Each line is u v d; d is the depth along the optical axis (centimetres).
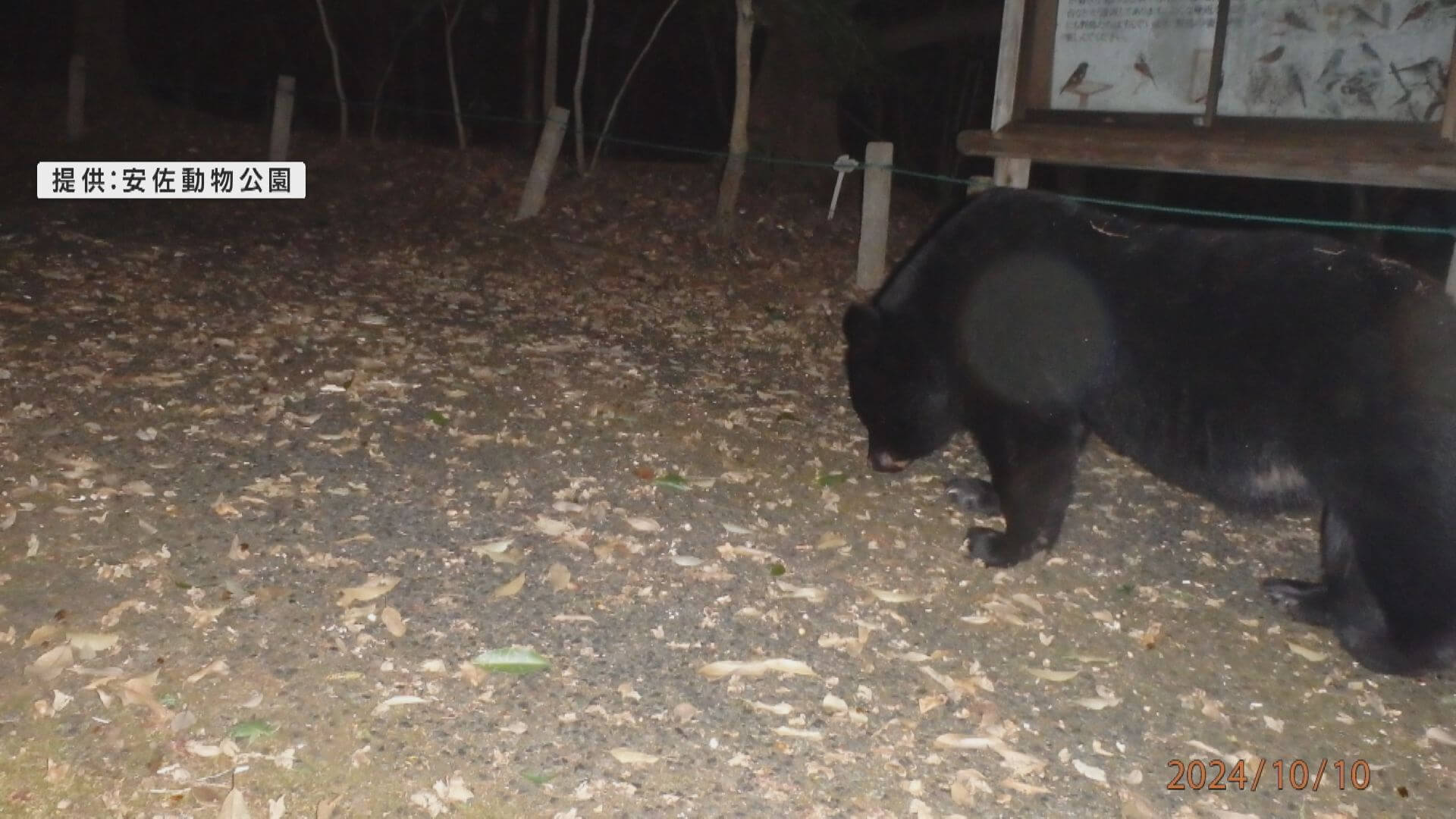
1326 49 593
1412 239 1280
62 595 369
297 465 479
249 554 404
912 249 503
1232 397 394
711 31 1722
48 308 636
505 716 333
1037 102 696
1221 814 327
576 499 477
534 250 888
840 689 365
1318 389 374
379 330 665
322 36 1783
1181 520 533
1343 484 375
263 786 296
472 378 603
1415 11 562
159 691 328
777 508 495
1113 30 658
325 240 870
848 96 1803
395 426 529
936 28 1272
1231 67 623
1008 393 446
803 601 417
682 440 557
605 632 382
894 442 500
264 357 597
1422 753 370
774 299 842
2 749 300
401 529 435
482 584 404
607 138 1003
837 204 1149
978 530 475
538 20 1788
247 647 353
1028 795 326
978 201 466
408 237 898
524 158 1202
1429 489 362
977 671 385
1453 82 551
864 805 312
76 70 1191
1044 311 432
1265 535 526
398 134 1648
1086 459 595
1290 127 607
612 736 329
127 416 507
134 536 409
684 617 397
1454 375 361
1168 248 413
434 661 354
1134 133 653
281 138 1106
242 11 1786
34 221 829
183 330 625
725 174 957
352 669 347
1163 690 390
